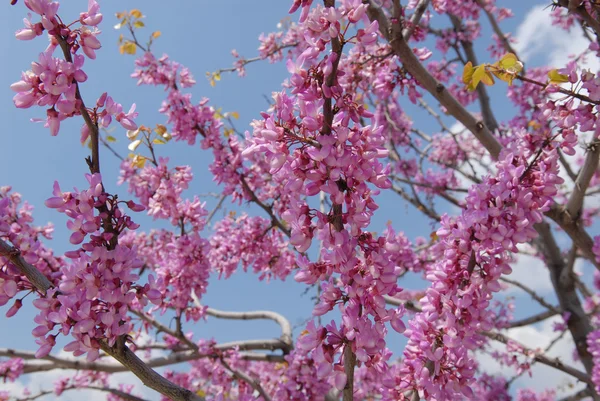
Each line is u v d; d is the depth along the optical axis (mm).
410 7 4449
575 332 5785
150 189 5172
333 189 1810
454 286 2324
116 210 1963
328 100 1829
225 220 5246
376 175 1870
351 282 1919
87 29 1900
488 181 2404
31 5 1823
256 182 4883
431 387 2211
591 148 3350
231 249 5043
